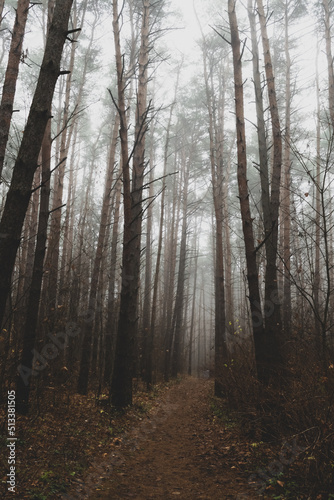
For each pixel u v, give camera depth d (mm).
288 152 14547
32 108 3375
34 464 4445
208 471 5020
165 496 4176
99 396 8828
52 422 6254
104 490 4238
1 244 3150
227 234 20141
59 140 18797
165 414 9914
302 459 4145
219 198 16172
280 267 12773
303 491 3818
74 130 21156
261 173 7309
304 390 4582
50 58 3461
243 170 6473
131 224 8602
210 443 6539
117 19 8562
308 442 3916
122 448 6066
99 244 11281
